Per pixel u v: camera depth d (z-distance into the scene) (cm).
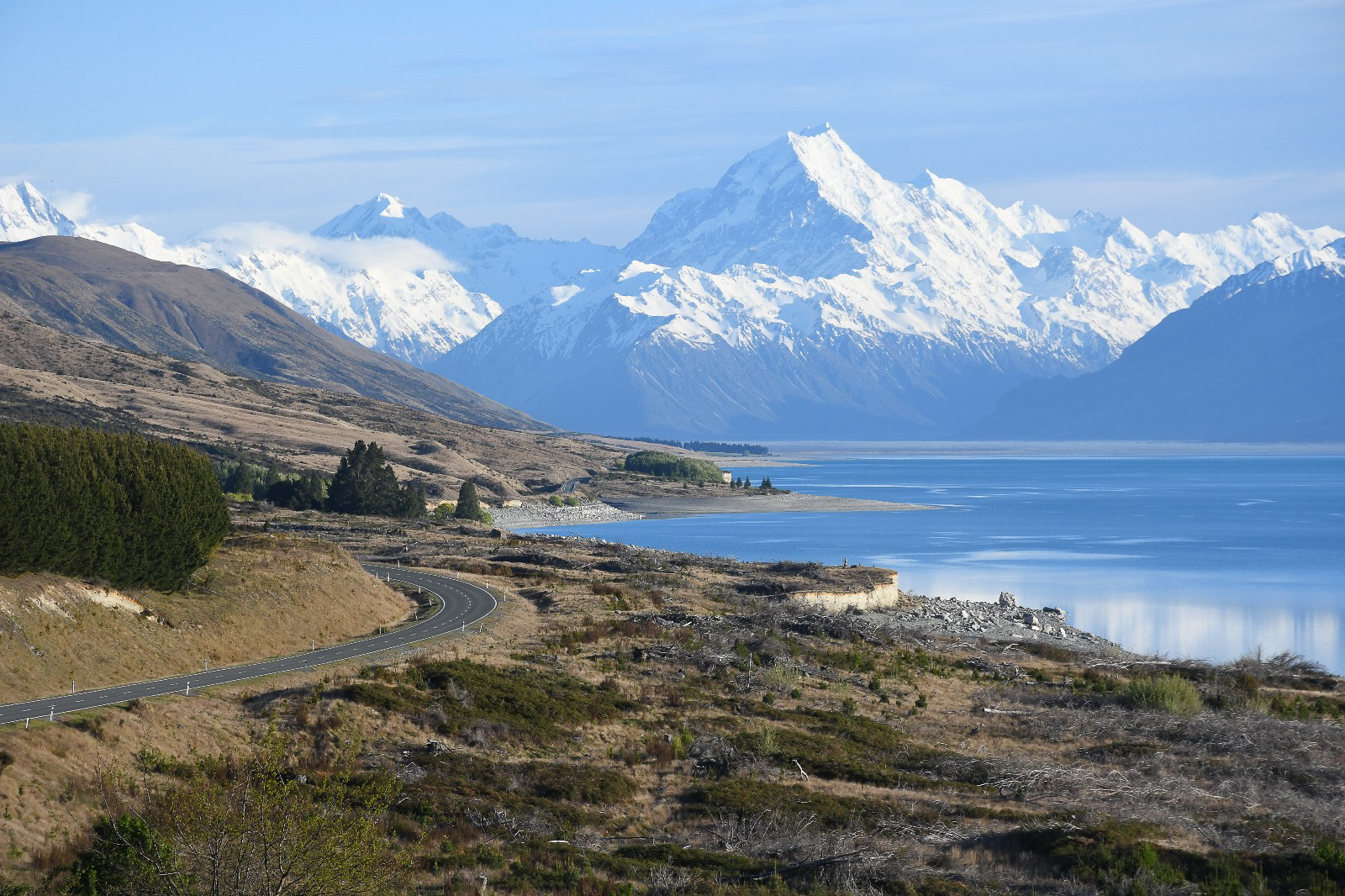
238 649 6762
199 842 3069
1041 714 6688
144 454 7356
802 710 6450
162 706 5016
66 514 6391
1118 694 7219
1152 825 4441
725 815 4638
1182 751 5956
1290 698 7581
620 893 3672
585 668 6762
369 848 3225
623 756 5328
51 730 4378
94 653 5778
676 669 7069
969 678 7925
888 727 6269
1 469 5994
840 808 4731
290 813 3098
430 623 8144
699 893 3738
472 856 3997
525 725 5519
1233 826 4525
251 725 5031
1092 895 3709
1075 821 4456
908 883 3794
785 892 3766
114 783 4156
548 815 4512
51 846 3734
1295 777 5441
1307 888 3741
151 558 6988
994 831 4416
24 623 5600
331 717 5134
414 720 5334
